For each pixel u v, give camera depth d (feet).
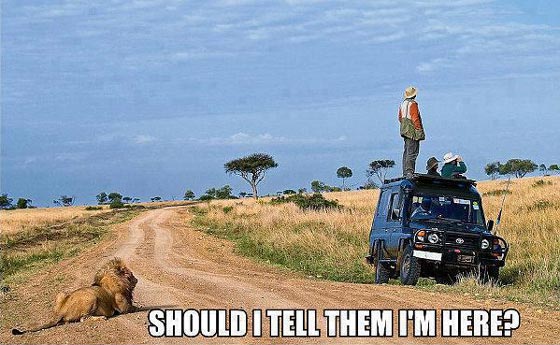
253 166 307.58
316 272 69.21
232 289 46.57
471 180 54.13
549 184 161.27
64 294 36.32
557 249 63.46
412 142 58.80
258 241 95.45
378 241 57.77
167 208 288.30
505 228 76.69
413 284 51.21
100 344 30.58
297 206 153.89
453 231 51.08
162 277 56.59
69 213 259.39
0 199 399.24
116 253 88.74
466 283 47.85
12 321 41.78
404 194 54.34
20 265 85.76
